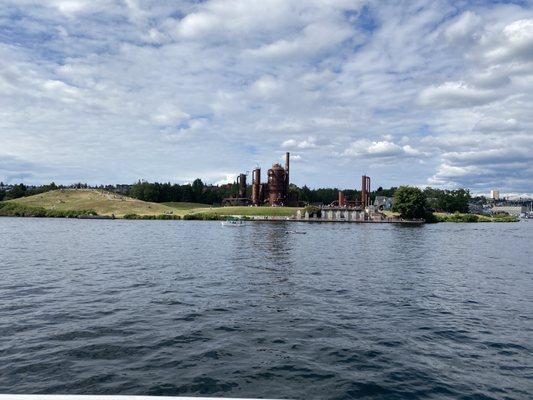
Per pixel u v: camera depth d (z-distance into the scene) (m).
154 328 19.14
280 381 13.64
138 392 12.59
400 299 26.62
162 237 83.12
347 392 12.95
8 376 13.57
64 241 70.94
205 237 84.00
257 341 17.58
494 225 177.88
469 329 20.03
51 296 25.98
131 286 29.61
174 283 30.92
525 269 42.62
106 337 17.73
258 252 55.25
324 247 65.06
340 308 23.73
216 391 12.80
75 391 12.55
